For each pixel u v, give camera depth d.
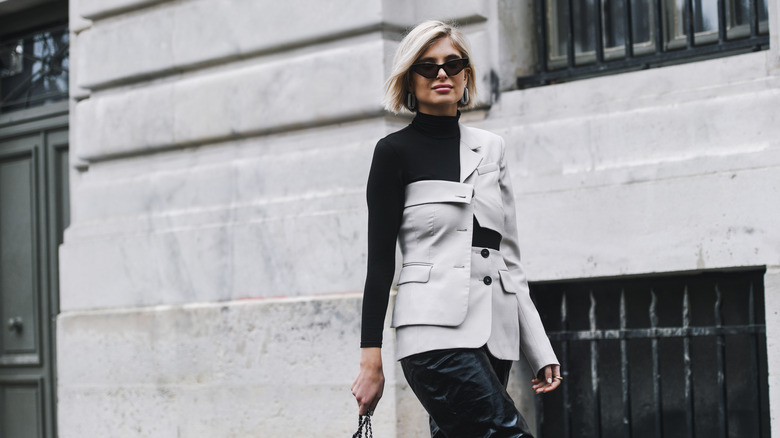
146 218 6.78
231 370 6.21
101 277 6.91
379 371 3.67
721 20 5.39
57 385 7.19
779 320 4.83
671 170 5.18
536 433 5.84
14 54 8.26
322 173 6.04
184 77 6.76
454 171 3.73
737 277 5.22
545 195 5.53
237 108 6.42
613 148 5.43
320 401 5.84
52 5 7.95
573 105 5.68
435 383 3.61
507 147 5.79
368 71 5.86
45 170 7.90
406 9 5.98
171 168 6.77
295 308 5.96
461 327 3.62
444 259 3.67
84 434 6.90
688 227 5.09
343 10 5.96
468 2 5.96
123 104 6.97
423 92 3.74
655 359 5.41
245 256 6.25
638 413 5.59
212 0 6.57
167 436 6.47
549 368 3.85
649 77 5.46
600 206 5.36
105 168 7.18
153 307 6.63
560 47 6.14
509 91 5.95
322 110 6.05
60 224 7.80
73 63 7.45
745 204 4.93
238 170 6.40
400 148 3.73
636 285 5.53
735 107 5.10
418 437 5.63
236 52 6.44
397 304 3.73
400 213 3.73
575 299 5.74
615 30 5.99
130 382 6.67
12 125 8.13
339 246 5.86
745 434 5.24
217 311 6.29
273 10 6.27
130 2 6.91
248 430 6.12
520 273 3.92
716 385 5.33
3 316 8.07
